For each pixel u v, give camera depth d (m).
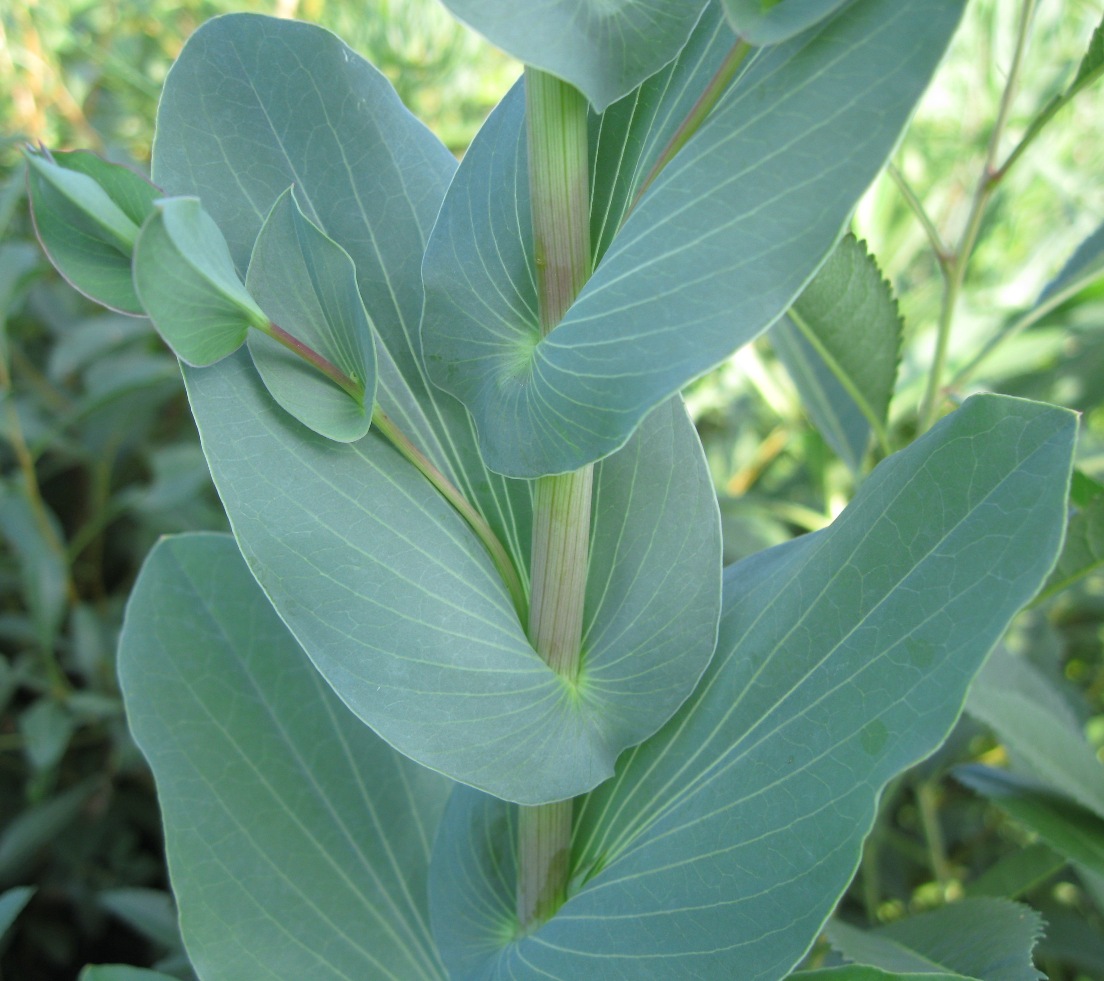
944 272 0.23
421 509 0.15
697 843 0.14
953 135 0.37
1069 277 0.23
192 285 0.12
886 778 0.12
